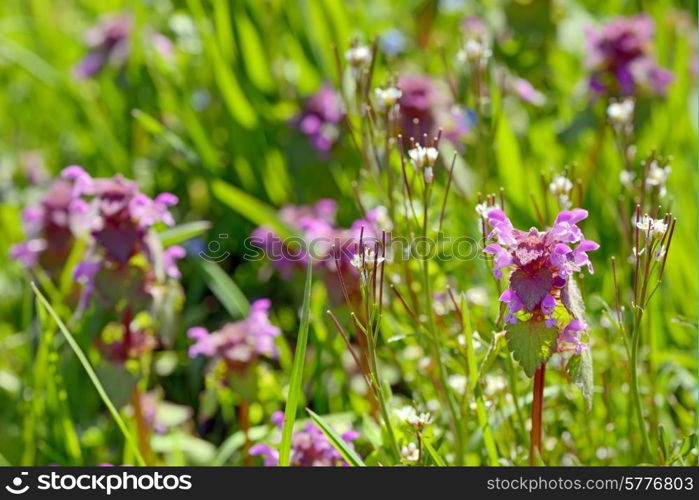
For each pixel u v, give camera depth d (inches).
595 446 38.4
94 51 54.1
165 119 51.6
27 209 42.4
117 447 41.6
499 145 44.0
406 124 45.3
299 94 51.9
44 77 55.9
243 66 50.3
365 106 38.0
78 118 55.6
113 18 55.4
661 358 39.4
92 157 53.4
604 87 46.1
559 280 34.1
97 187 38.0
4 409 43.0
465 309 36.0
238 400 39.9
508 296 34.1
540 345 34.2
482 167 41.0
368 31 53.2
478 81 40.4
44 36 62.4
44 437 40.4
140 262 38.4
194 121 48.4
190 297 45.1
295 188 47.6
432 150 35.9
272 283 45.6
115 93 55.5
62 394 39.4
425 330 36.6
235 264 46.7
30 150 58.0
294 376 35.3
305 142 46.9
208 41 50.1
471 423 38.2
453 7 57.9
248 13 51.4
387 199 38.5
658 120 46.0
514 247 34.1
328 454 37.4
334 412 40.4
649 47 45.9
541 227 37.4
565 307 34.1
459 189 41.4
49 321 39.9
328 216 44.9
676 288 42.1
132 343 38.9
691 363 39.6
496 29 55.4
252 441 39.3
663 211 42.3
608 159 45.6
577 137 45.9
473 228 41.5
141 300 38.3
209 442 42.3
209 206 48.5
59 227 42.3
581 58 55.1
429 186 36.4
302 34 52.2
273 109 49.8
